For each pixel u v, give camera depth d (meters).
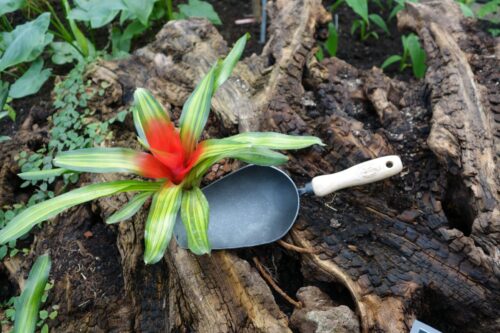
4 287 0.89
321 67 0.96
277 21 1.01
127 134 0.93
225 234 0.78
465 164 0.78
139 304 0.78
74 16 1.05
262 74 0.94
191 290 0.73
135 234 0.80
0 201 0.92
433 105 0.87
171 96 0.94
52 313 0.78
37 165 0.91
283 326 0.70
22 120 1.16
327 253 0.76
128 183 0.70
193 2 1.22
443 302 0.75
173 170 0.72
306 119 0.88
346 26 1.34
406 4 1.02
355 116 0.92
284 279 0.81
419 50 1.11
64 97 0.98
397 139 0.86
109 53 1.26
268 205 0.79
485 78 0.89
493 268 0.72
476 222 0.75
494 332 0.74
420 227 0.78
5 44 1.06
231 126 0.88
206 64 0.96
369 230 0.78
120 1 1.06
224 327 0.70
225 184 0.81
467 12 1.11
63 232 0.86
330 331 0.69
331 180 0.76
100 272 0.82
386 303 0.72
